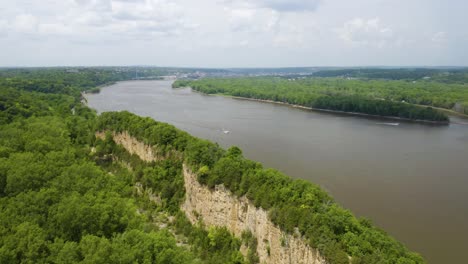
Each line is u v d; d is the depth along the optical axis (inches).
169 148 2672.2
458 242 2262.6
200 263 1653.5
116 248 1247.5
